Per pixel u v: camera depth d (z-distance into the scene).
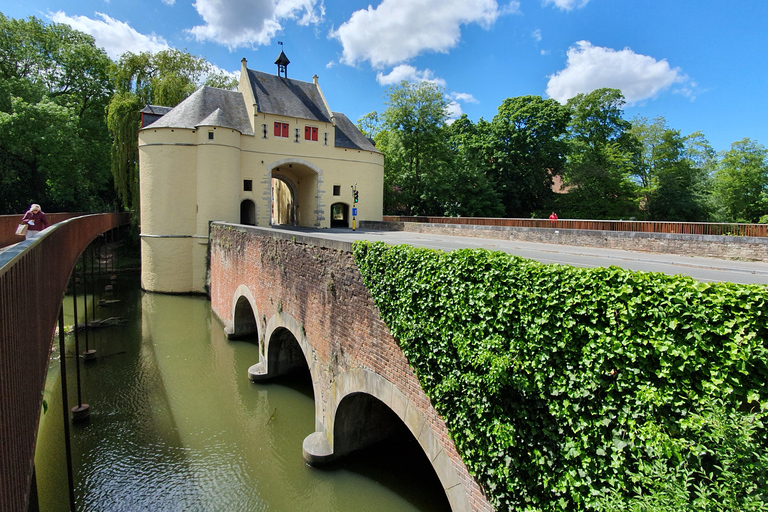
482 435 5.80
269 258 14.09
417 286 6.88
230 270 19.62
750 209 40.00
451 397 6.29
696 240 13.07
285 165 35.25
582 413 4.74
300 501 9.02
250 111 31.39
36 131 30.80
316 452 9.88
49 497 8.96
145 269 28.08
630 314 4.33
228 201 27.33
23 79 34.12
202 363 16.41
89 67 40.22
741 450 3.43
